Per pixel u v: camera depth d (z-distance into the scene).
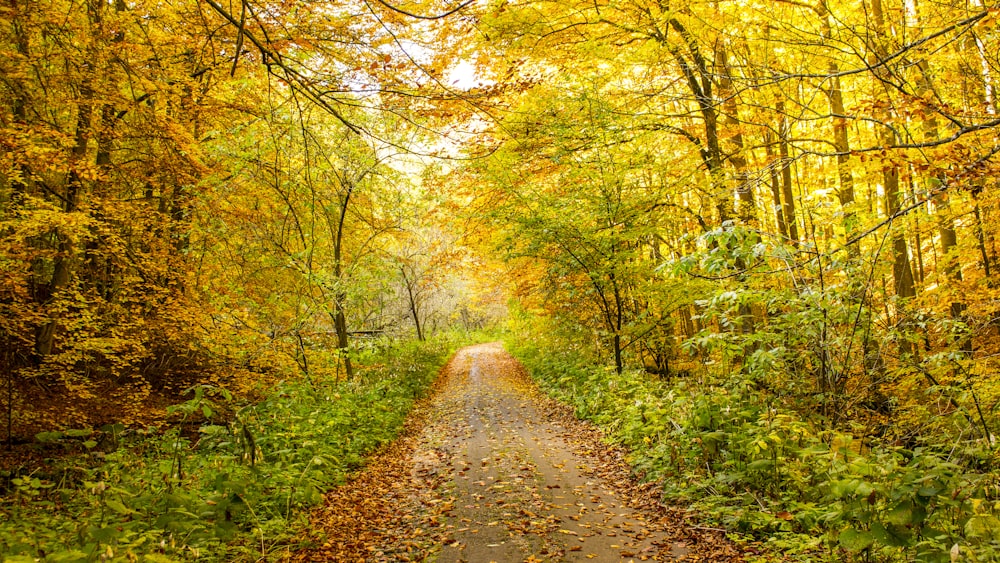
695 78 10.69
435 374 21.64
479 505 6.22
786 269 6.50
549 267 12.91
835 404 6.83
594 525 5.43
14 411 8.97
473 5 6.55
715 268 6.18
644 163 11.50
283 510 5.95
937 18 7.30
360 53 6.38
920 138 8.48
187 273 12.16
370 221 16.22
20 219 8.22
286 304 13.73
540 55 9.60
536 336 22.48
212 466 6.29
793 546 4.38
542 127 10.14
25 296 9.24
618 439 8.62
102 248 10.21
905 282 10.68
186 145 9.64
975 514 3.57
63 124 9.91
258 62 7.39
